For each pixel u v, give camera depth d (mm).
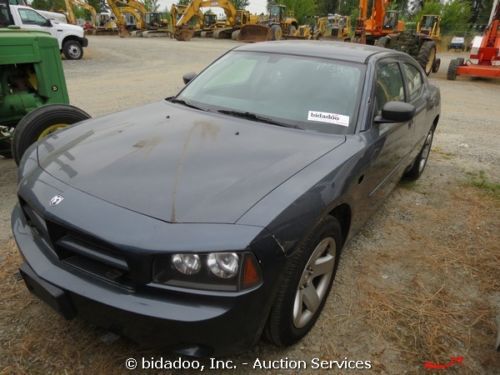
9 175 4715
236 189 2160
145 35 32906
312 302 2502
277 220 2010
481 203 4711
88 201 2098
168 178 2238
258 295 1944
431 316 2857
